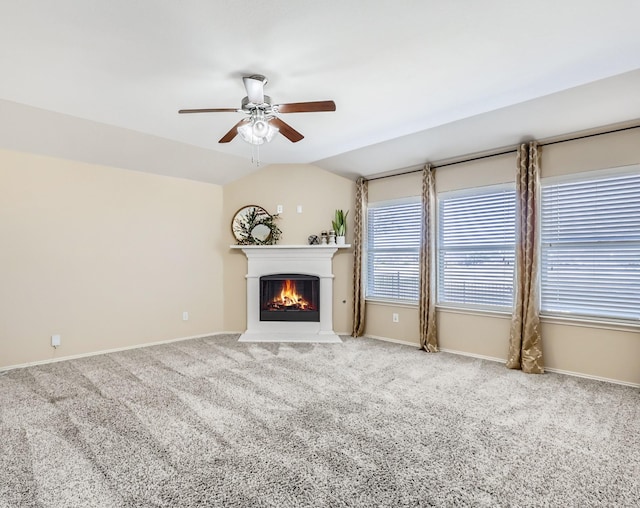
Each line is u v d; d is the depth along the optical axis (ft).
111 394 10.18
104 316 14.65
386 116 11.94
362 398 9.95
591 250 11.87
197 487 6.15
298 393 10.28
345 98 10.59
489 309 13.92
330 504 5.74
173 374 11.91
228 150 15.58
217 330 18.04
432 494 6.00
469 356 14.24
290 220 17.90
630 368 11.01
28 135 12.18
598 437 7.86
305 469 6.66
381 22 7.15
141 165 15.24
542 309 12.77
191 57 8.33
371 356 14.10
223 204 18.24
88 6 6.57
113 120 12.10
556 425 8.41
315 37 7.63
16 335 12.67
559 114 11.01
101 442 7.57
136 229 15.52
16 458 6.97
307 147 15.31
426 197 15.28
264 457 7.04
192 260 17.20
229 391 10.40
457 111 11.52
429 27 7.32
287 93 10.25
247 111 9.41
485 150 13.75
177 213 16.72
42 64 8.57
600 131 11.46
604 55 8.34
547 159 12.59
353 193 17.93
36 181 13.07
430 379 11.53
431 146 14.11
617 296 11.41
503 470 6.66
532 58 8.48
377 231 17.58
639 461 6.97
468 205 14.62
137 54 8.18
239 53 8.20
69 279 13.80
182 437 7.79
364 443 7.58
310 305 17.79
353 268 17.75
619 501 5.85
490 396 10.14
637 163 10.93
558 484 6.27
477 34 7.56
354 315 17.49
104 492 6.01
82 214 14.11
